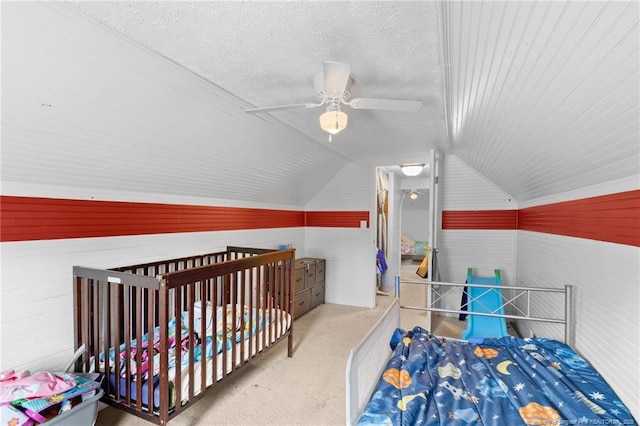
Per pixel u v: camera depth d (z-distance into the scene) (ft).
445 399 5.17
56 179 6.40
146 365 6.49
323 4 4.05
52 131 5.47
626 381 4.97
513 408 4.94
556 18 2.62
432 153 10.94
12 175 5.78
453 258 13.20
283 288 9.47
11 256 5.89
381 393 5.26
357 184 14.65
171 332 7.93
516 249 12.27
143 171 7.64
